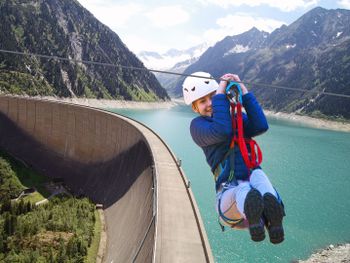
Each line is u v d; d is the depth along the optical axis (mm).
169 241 20312
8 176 77438
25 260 39750
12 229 47125
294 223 54719
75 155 80750
